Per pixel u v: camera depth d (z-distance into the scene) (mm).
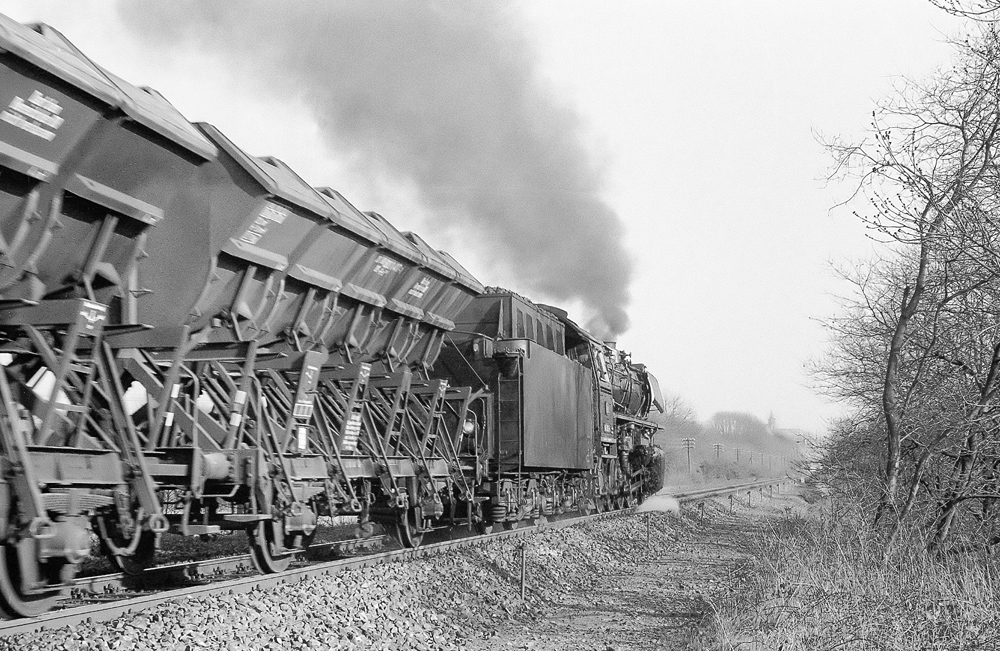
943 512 12695
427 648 10062
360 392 15836
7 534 8016
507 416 18859
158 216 9703
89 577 10594
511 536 18344
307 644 9219
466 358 19359
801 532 16734
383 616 10930
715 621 10734
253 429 12117
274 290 12047
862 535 12469
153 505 9555
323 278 12984
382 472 14992
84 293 9234
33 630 8164
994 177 10984
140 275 10078
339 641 9570
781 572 12359
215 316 11258
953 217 10938
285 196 10875
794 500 49969
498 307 19781
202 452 10797
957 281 12164
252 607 9859
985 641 8445
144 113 8625
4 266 8281
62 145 8156
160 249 10078
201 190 10094
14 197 8078
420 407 17203
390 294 15469
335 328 14320
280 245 11711
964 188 10977
